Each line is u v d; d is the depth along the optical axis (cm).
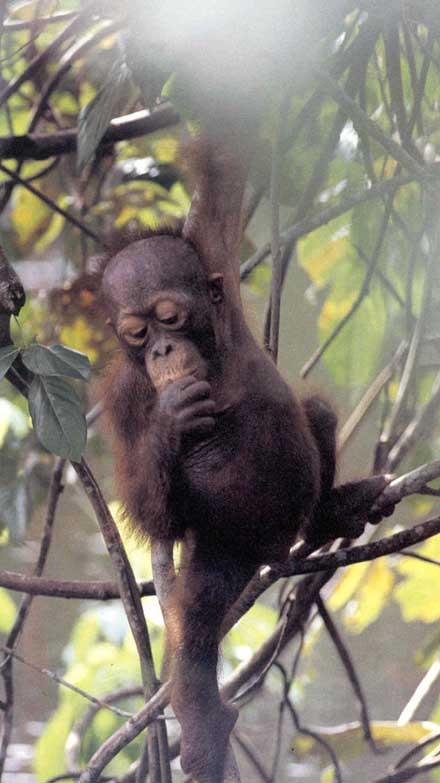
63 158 1252
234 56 717
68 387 639
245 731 1298
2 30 794
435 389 1020
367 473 931
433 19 784
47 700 1430
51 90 1054
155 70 762
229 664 1121
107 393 719
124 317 651
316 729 1070
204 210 721
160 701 674
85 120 873
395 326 1191
